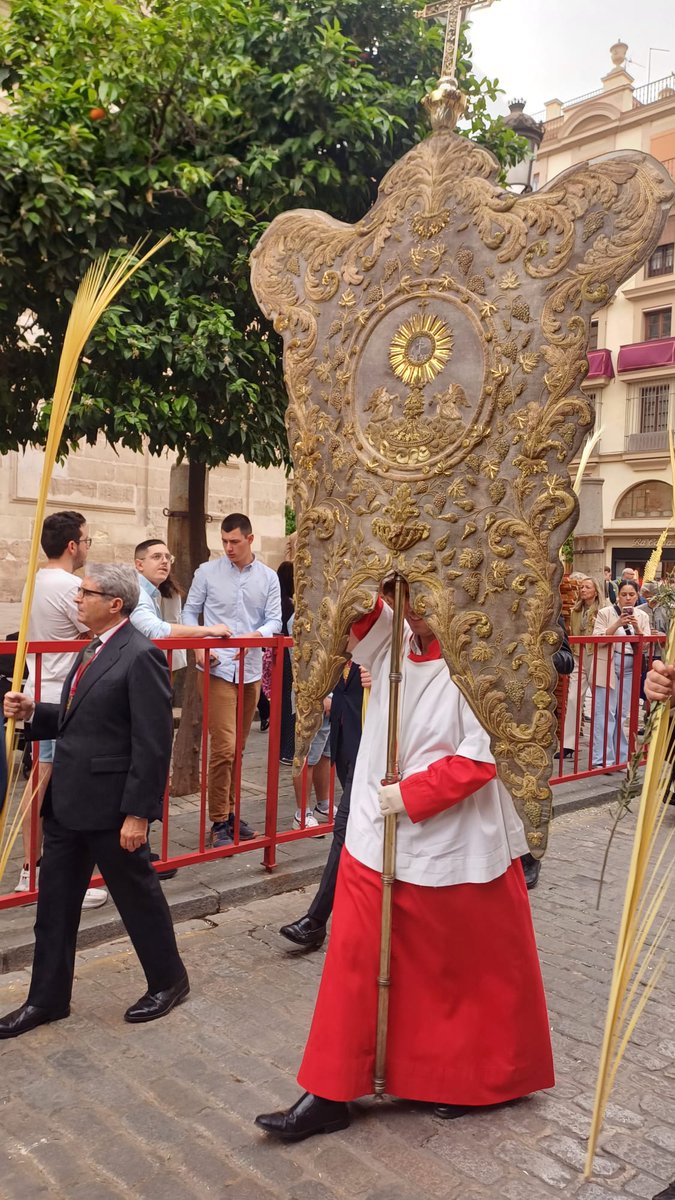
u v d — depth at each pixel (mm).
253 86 5145
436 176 2682
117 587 3391
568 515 2404
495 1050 2814
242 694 4801
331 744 4262
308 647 2979
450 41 2783
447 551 2596
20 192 4648
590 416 2377
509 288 2516
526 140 6379
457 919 2768
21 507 12516
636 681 7109
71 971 3424
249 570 5617
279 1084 3027
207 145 5258
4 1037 3277
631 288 27625
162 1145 2678
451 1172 2564
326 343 2914
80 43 5164
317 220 2979
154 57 5086
